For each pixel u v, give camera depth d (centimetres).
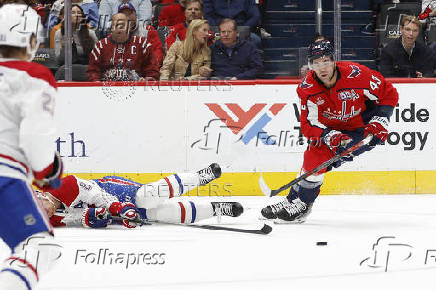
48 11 1684
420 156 1603
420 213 1309
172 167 1611
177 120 1609
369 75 1149
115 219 1161
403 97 1595
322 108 1167
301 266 823
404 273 777
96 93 1605
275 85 1600
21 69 578
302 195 1186
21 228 570
